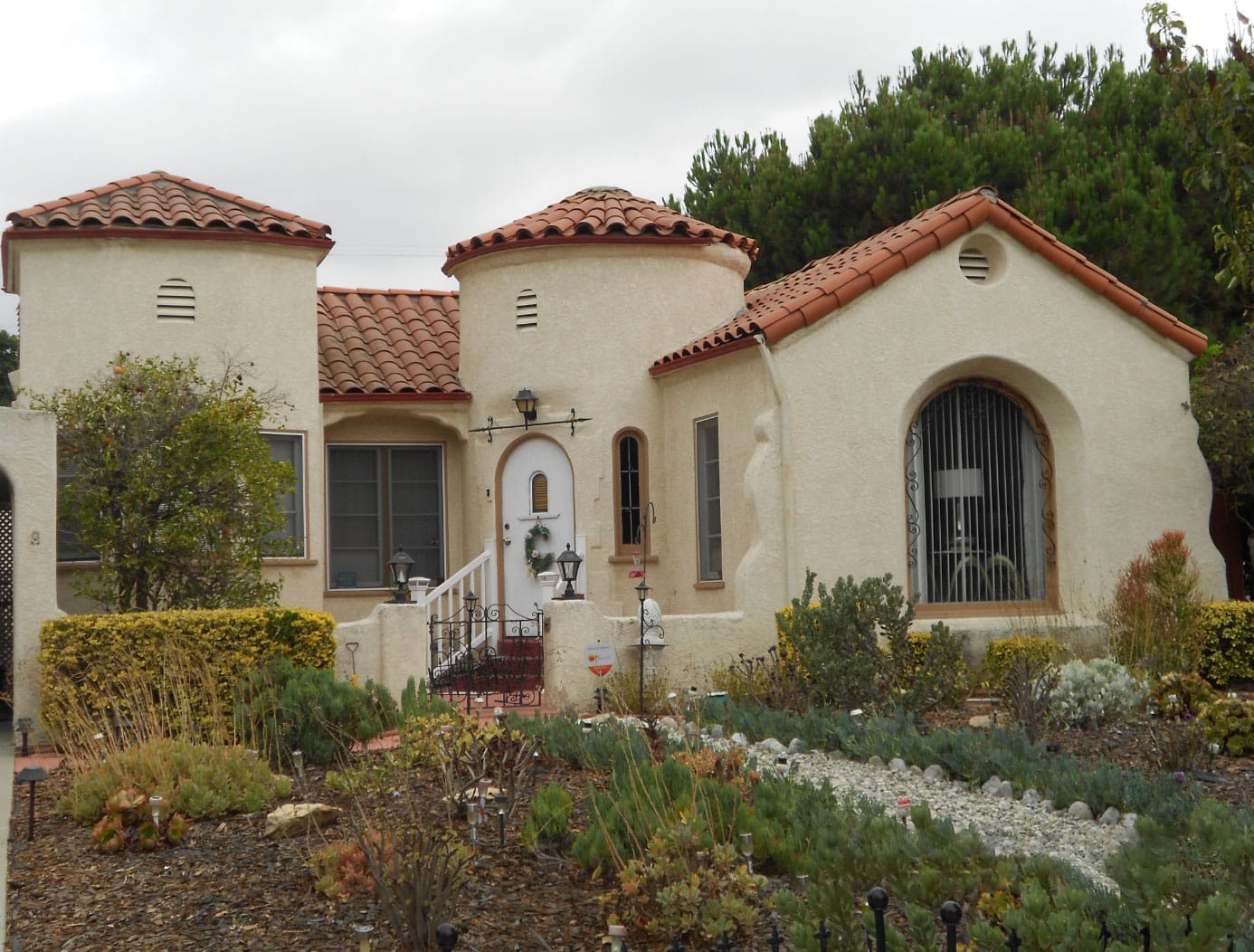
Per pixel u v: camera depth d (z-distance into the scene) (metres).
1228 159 13.67
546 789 9.07
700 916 7.01
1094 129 28.25
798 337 16.42
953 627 16.58
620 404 18.53
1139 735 12.05
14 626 13.55
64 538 16.92
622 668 15.49
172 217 17.52
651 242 18.72
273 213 18.52
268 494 15.66
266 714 11.66
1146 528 17.50
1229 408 17.75
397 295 22.20
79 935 7.43
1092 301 17.59
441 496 20.11
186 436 15.17
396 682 14.64
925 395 17.33
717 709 13.01
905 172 27.11
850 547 16.45
